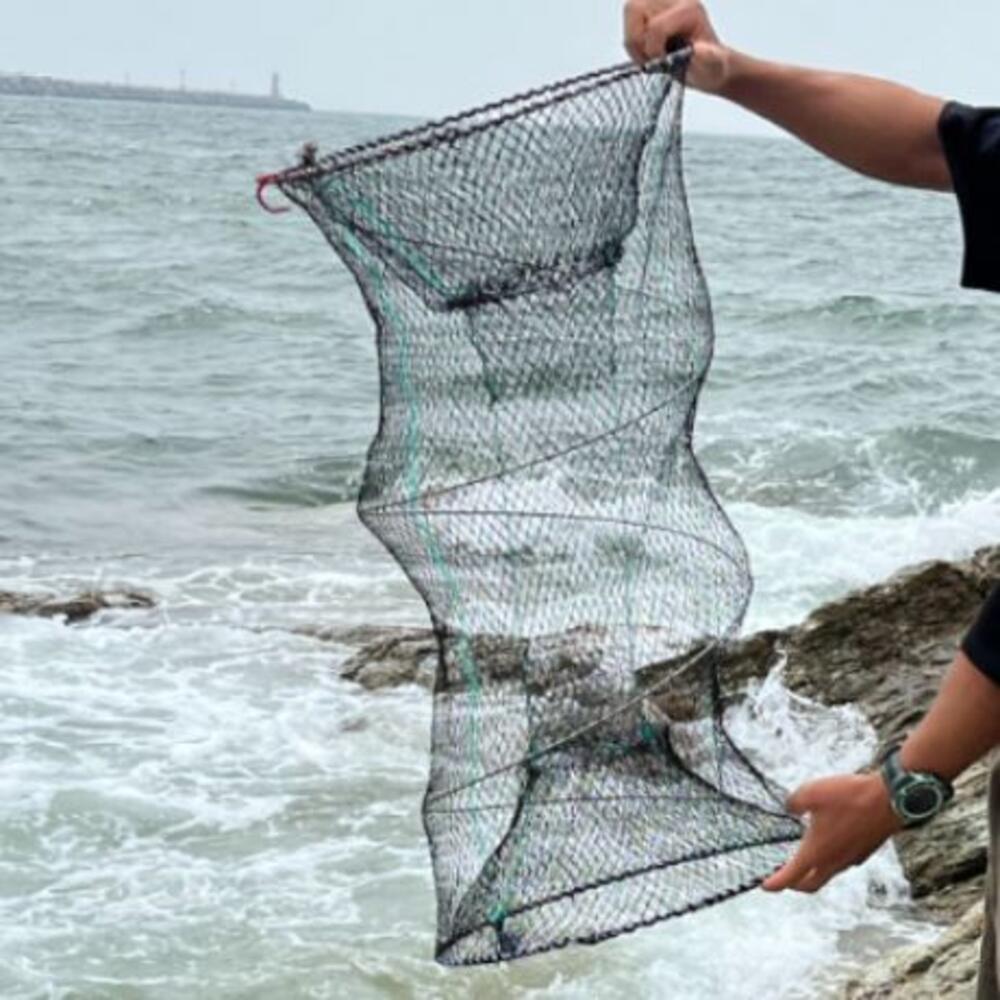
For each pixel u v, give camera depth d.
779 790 3.01
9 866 7.43
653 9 2.87
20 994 6.42
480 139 2.79
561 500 3.03
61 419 18.58
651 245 2.94
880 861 7.03
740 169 87.50
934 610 8.87
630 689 2.98
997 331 25.34
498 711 3.02
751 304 27.86
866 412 18.95
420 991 6.45
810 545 12.77
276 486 16.03
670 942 6.62
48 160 66.31
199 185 55.34
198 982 6.54
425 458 3.03
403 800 8.20
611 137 2.81
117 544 13.55
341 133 127.06
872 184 74.62
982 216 2.63
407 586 12.20
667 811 2.86
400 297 2.94
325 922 6.98
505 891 2.79
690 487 3.08
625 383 2.99
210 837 7.79
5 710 9.24
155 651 10.34
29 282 29.95
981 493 15.33
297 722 9.20
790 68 2.82
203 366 22.64
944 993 5.25
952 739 2.56
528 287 2.87
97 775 8.40
